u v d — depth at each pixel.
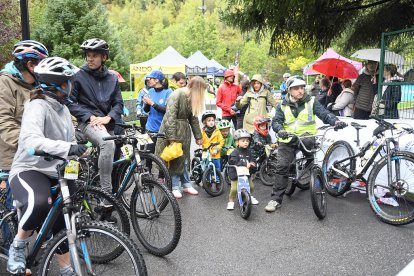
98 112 4.60
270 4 8.45
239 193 5.24
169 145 5.94
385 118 6.88
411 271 2.46
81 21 36.62
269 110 11.59
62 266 3.04
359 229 4.69
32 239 3.45
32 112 2.90
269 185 6.80
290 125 5.42
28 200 2.85
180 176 6.32
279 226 4.84
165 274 3.67
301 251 4.11
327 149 6.36
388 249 4.11
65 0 36.28
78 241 2.82
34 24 36.34
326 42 9.80
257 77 7.67
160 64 21.31
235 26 9.64
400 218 4.74
